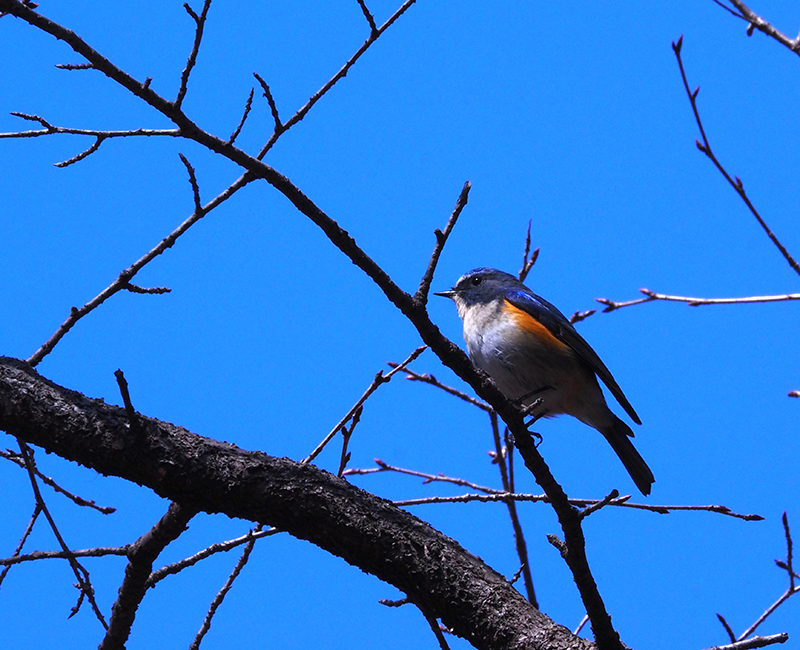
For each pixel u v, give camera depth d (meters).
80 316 8.03
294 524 7.05
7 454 7.80
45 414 6.96
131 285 8.16
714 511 8.31
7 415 6.96
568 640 6.80
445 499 8.32
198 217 8.12
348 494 7.18
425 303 6.54
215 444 7.19
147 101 6.17
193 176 7.70
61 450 6.99
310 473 7.21
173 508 7.40
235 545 8.12
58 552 7.52
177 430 7.17
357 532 7.00
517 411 6.52
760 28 7.46
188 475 6.93
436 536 7.25
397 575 7.07
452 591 6.97
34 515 7.93
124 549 7.69
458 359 6.57
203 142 6.34
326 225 6.41
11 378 7.11
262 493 6.98
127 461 6.91
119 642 8.18
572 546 6.57
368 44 7.66
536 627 6.87
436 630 7.13
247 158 6.36
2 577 7.52
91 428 6.95
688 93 8.49
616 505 8.12
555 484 6.50
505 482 10.18
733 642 7.66
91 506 7.86
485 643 6.90
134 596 7.91
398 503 8.23
